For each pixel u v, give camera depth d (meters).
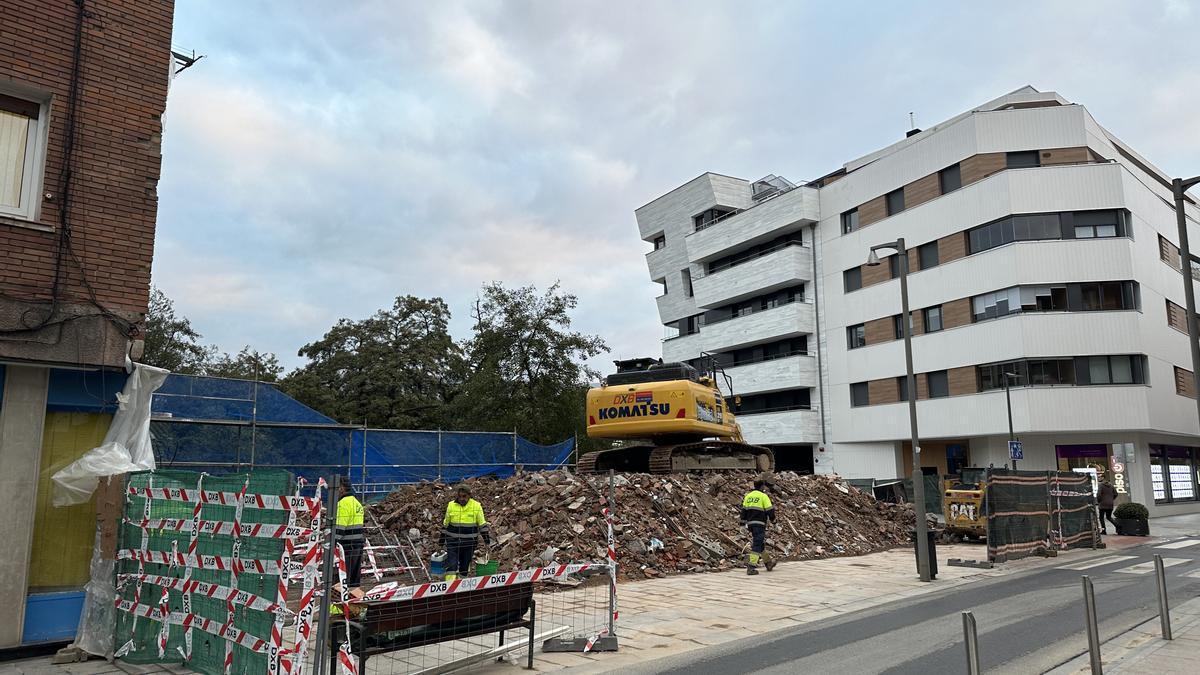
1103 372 29.88
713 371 22.88
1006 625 9.51
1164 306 33.00
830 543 18.31
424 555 15.06
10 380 7.76
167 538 7.32
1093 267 30.25
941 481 24.75
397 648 6.57
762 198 49.44
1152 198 33.97
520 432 32.75
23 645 7.52
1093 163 31.00
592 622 9.64
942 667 7.41
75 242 8.22
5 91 8.11
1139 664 7.34
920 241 35.09
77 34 8.52
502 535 14.62
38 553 7.81
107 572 7.77
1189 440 35.75
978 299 32.56
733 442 21.84
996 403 31.19
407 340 42.22
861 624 9.62
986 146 32.62
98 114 8.59
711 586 12.77
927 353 34.47
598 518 14.74
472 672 7.36
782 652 8.10
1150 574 14.25
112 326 8.29
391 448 24.08
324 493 10.02
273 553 6.00
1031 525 17.22
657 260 54.09
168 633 7.13
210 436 20.06
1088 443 31.03
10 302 7.63
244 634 6.18
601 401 19.80
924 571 13.45
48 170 8.16
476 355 35.25
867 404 37.53
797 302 40.75
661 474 18.69
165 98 9.17
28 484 7.73
